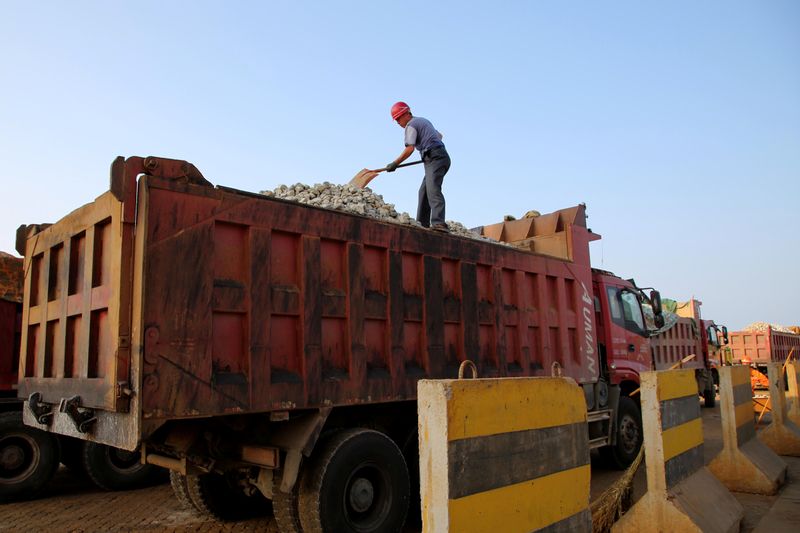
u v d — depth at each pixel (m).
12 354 6.88
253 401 4.18
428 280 5.68
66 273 4.86
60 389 4.73
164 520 6.07
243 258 4.34
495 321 6.44
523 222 9.05
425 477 2.65
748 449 7.52
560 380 3.47
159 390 3.72
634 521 4.80
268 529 5.74
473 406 2.75
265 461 4.54
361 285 5.06
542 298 7.31
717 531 4.84
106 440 3.96
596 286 9.17
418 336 5.57
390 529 4.91
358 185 7.79
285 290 4.52
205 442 4.52
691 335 17.80
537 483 3.12
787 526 5.71
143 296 3.73
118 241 3.90
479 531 2.69
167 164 3.98
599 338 8.98
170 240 3.91
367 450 4.83
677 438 5.18
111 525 5.87
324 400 4.61
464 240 6.17
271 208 4.50
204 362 3.97
